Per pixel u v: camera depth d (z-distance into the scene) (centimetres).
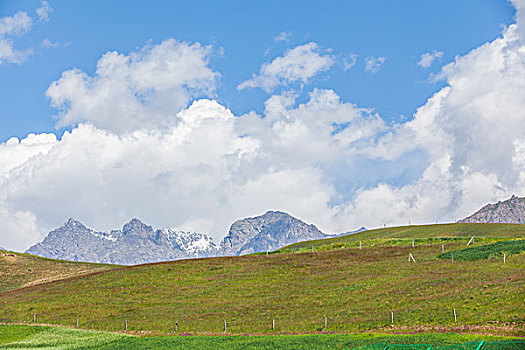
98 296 9512
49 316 8469
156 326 7456
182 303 8638
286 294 8581
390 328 6175
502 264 8444
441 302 6838
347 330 6338
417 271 8962
